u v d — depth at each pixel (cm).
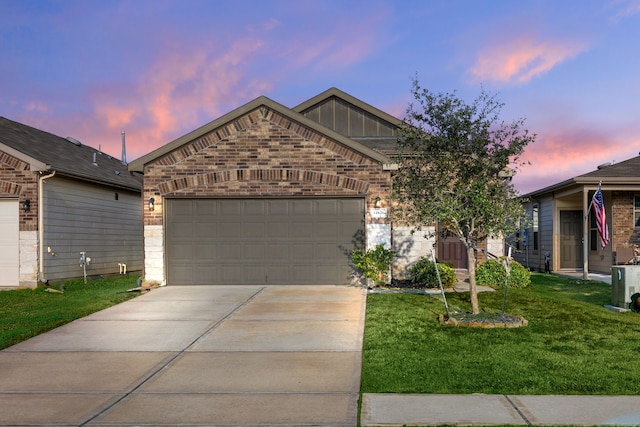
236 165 1473
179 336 898
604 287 1535
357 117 1977
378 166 1448
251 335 899
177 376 679
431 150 1019
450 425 504
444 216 948
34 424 520
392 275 1587
